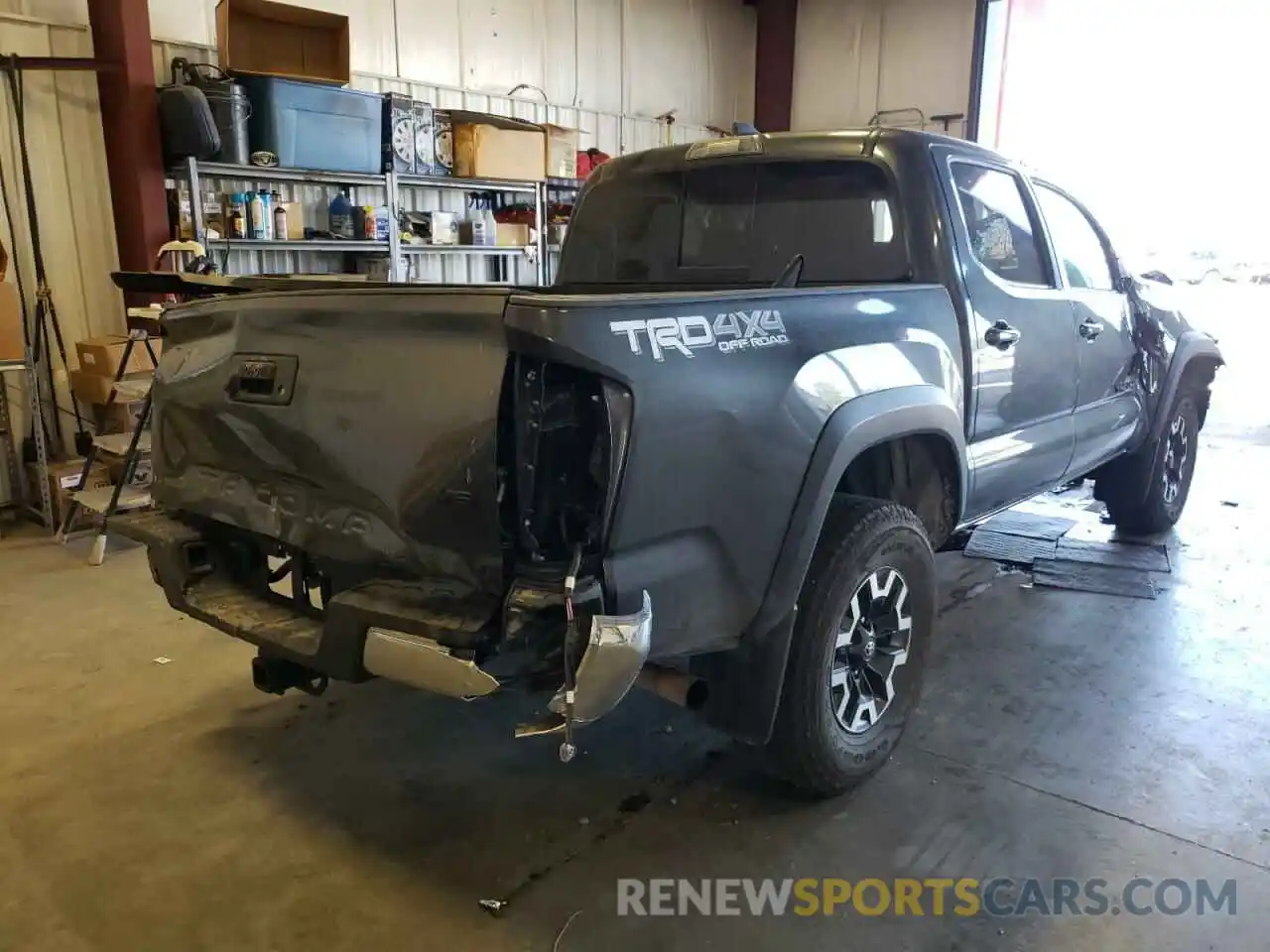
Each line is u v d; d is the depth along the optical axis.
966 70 10.09
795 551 2.15
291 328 2.09
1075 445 3.81
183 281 2.76
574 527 1.79
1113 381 4.13
